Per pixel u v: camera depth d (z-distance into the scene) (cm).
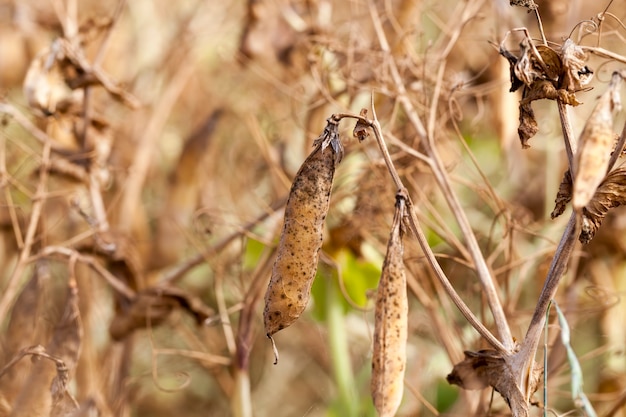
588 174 72
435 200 98
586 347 100
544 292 76
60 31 117
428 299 93
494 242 102
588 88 76
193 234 112
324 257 93
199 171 114
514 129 98
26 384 85
